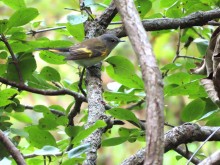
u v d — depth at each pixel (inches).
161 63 738.2
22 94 418.9
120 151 715.4
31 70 342.0
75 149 246.5
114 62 330.0
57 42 350.9
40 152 245.9
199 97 343.0
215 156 250.4
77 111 346.3
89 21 372.5
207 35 442.0
